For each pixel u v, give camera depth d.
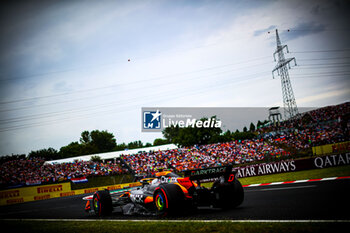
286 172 18.53
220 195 6.34
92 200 8.35
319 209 5.11
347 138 38.25
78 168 39.44
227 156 40.41
